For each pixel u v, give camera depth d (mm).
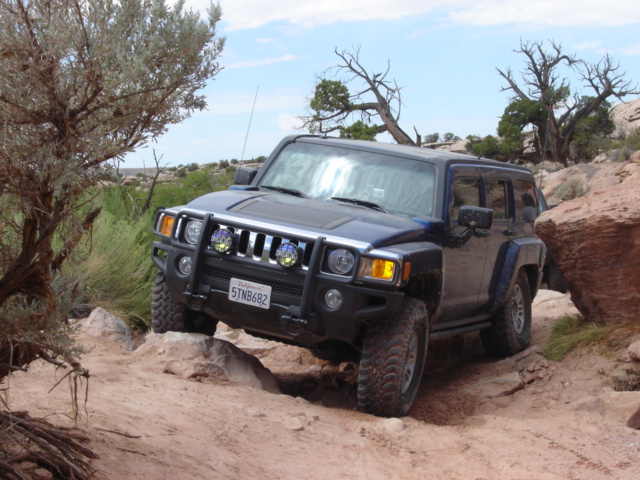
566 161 57406
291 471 3920
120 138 3033
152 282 9211
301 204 6199
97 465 3270
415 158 6797
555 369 7281
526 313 8641
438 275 6039
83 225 3010
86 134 2865
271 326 5641
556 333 8047
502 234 7816
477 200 7273
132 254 9227
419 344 6059
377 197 6543
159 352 5836
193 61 3068
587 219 7477
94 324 6660
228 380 5668
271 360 7730
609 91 56000
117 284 8625
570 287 8039
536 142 57969
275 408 5094
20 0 2707
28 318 2814
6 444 3076
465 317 7484
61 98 2773
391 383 5465
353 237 5453
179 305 6234
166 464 3523
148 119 3104
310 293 5367
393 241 5629
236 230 5672
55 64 2750
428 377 7598
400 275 5309
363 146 6980
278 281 5523
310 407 5402
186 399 4840
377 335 5531
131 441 3727
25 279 2891
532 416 6105
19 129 2732
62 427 3580
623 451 4992
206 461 3742
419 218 6258
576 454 4836
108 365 5453
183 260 5871
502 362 7844
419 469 4340
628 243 7332
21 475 2787
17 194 2746
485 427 5570
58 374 4855
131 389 4867
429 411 6168
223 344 6012
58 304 2910
